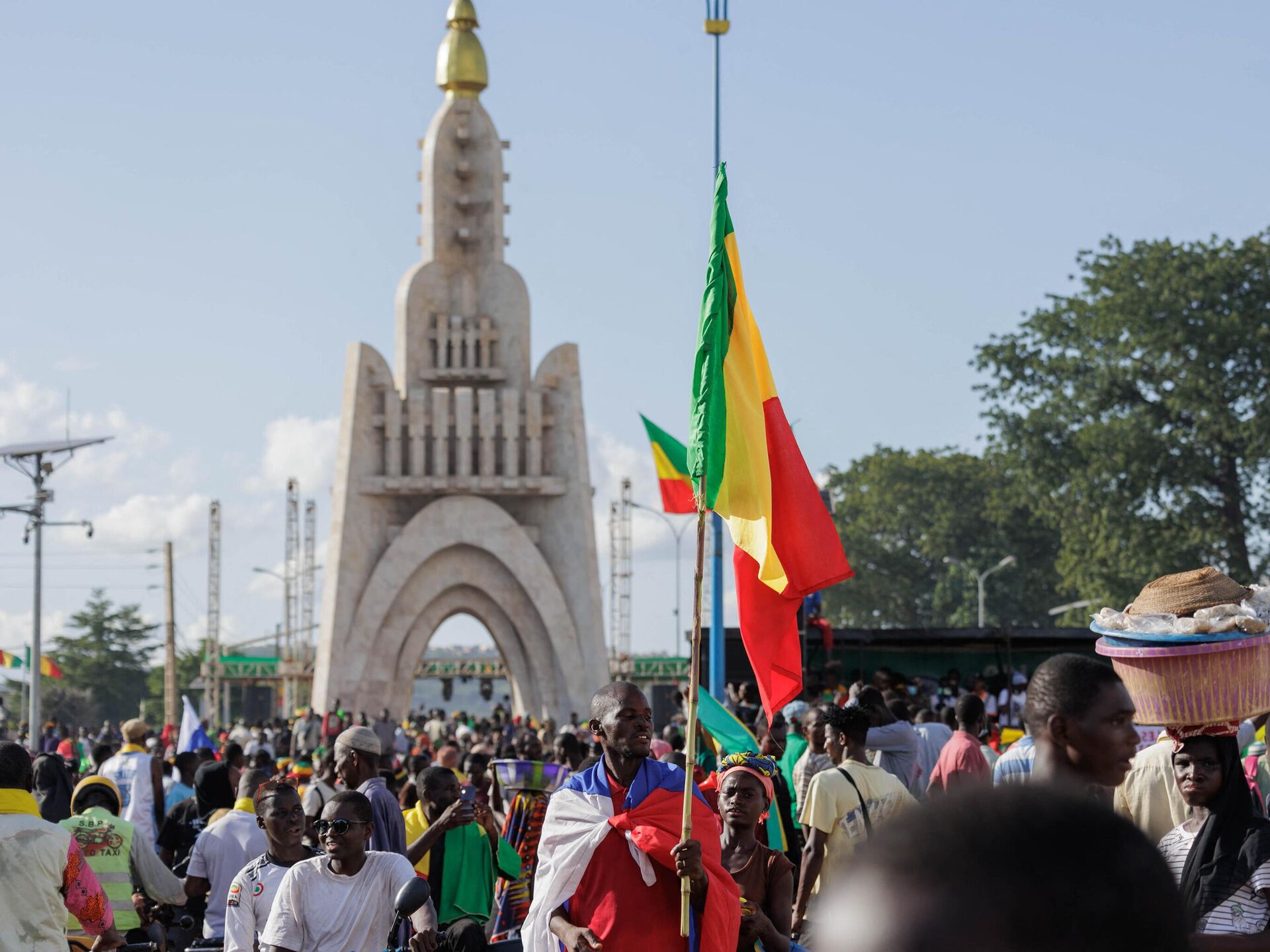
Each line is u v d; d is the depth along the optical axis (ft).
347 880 32.86
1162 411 230.89
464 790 44.34
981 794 5.17
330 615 209.46
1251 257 230.27
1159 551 225.35
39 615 145.07
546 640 212.43
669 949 27.91
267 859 35.86
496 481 214.48
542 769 46.50
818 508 36.11
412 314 219.20
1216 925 23.52
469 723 207.82
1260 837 23.56
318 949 32.53
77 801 44.39
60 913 32.04
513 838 46.01
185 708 102.94
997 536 326.85
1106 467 226.99
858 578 341.21
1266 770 40.06
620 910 27.96
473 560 213.66
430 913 32.37
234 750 62.49
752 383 34.86
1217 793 24.09
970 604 323.98
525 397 219.00
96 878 33.12
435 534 211.41
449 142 223.30
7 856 31.24
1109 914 4.87
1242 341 224.94
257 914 35.47
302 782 76.28
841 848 36.22
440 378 218.18
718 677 87.61
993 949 4.84
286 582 300.81
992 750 57.72
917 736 53.06
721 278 34.01
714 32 53.11
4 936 31.01
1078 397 235.40
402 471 215.51
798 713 59.00
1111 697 20.40
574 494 217.56
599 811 28.58
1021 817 5.04
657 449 83.41
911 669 134.72
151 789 61.57
